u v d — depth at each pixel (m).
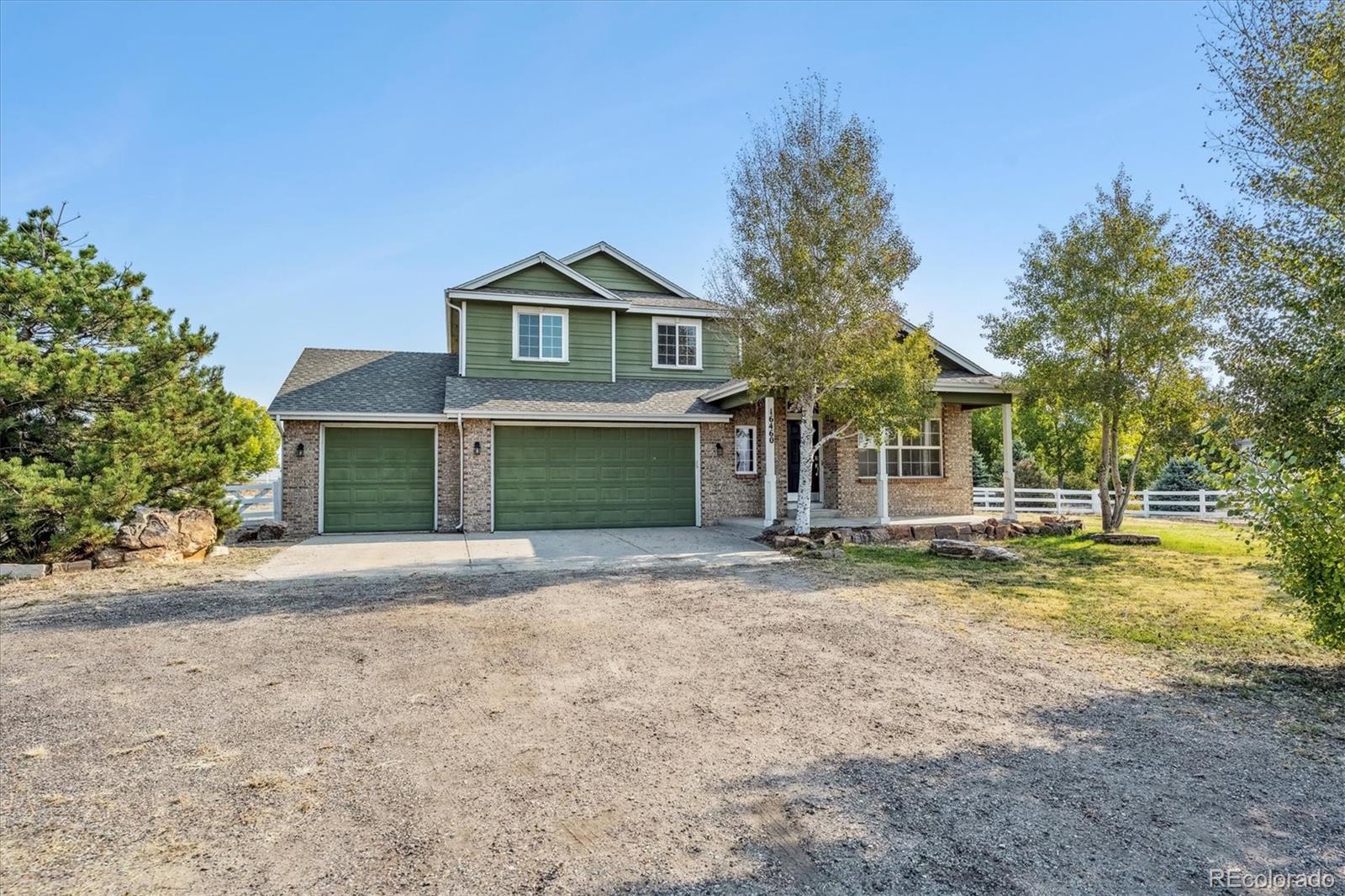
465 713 4.46
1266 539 5.43
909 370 12.13
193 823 3.08
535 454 15.66
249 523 15.78
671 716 4.40
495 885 2.61
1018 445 33.50
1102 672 5.33
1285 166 7.67
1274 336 7.48
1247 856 2.82
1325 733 4.11
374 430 15.37
